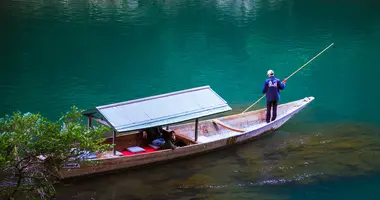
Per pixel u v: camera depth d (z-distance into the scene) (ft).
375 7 135.03
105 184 42.65
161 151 45.57
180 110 47.37
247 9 130.31
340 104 65.46
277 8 132.77
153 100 47.29
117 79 74.90
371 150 50.21
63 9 122.93
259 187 42.83
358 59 87.45
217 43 96.43
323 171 45.65
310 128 56.29
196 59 86.17
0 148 29.25
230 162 47.44
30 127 31.12
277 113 57.52
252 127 55.31
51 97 66.64
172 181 43.62
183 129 51.72
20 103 64.03
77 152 32.42
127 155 44.01
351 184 43.39
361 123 58.39
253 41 98.37
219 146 49.34
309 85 74.02
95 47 91.35
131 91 70.13
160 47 92.84
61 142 31.19
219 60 85.87
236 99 67.26
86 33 100.78
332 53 90.89
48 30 101.91
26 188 32.73
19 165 32.04
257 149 50.39
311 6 135.95
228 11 127.13
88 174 42.88
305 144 51.65
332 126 57.11
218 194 41.52
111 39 97.19
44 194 34.19
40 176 33.42
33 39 94.89
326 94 69.82
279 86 54.03
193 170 45.73
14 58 83.20
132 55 87.51
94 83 72.74
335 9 131.95
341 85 73.92
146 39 98.07
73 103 64.80
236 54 89.40
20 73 75.97
